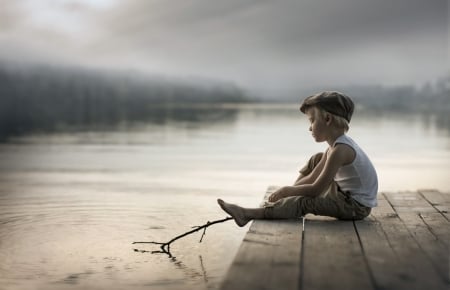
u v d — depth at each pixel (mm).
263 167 9406
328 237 3141
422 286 2252
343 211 3607
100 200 5984
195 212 5359
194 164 9758
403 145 13094
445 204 4371
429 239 3113
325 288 2221
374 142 13828
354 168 3611
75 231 4488
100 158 10664
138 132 17281
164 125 20734
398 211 4051
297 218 3699
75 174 8336
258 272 2426
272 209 3654
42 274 3340
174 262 3641
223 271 3439
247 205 5906
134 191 6691
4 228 4578
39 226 4660
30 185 7133
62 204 5688
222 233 4441
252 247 2873
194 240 4203
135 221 4906
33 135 16266
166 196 6336
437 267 2529
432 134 16078
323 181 3584
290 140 14453
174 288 3139
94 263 3600
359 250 2842
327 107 3658
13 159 10414
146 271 3424
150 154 11344
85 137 15625
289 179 8055
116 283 3162
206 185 7336
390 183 7824
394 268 2510
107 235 4367
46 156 10945
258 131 17562
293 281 2303
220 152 11719
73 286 3148
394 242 3033
